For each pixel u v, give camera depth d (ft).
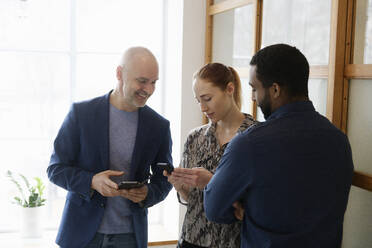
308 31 6.84
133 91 5.64
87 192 5.74
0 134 12.42
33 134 12.65
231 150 4.12
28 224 11.98
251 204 4.13
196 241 5.69
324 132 4.04
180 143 11.65
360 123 5.84
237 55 9.71
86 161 6.08
